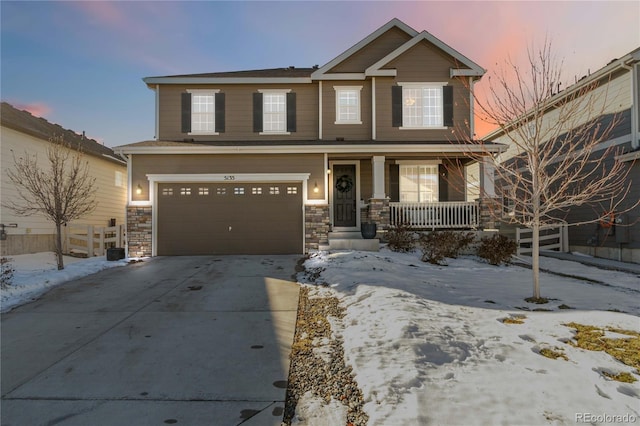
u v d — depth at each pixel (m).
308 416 3.15
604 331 4.52
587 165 13.23
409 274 8.32
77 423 3.11
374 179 12.34
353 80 13.95
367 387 3.45
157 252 11.85
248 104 14.05
